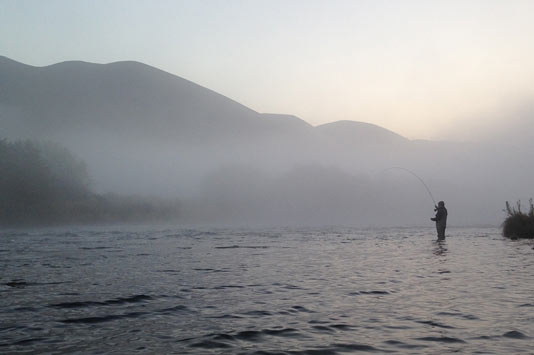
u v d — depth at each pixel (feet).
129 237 80.84
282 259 44.52
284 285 28.25
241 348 15.23
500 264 39.32
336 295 24.76
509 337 16.15
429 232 100.12
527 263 40.04
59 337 16.58
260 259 44.47
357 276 32.24
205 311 20.88
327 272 34.53
